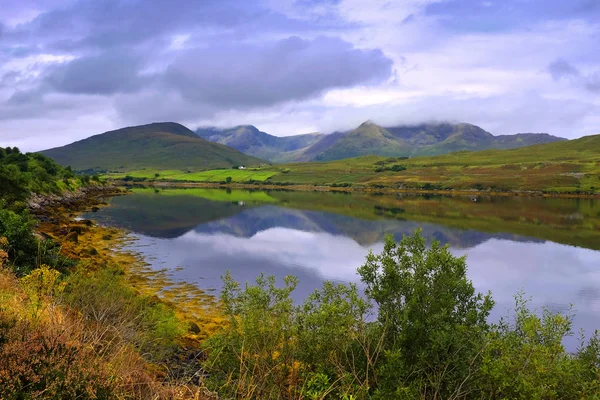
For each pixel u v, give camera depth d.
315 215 81.25
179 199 114.50
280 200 120.75
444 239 53.78
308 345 8.86
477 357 7.75
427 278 9.29
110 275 16.36
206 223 65.06
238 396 8.17
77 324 8.81
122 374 7.24
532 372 7.25
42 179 85.19
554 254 44.69
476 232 59.62
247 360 8.89
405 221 72.31
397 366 7.63
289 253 42.78
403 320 8.34
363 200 123.62
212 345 9.69
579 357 9.77
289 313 9.94
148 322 13.19
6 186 54.03
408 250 10.09
